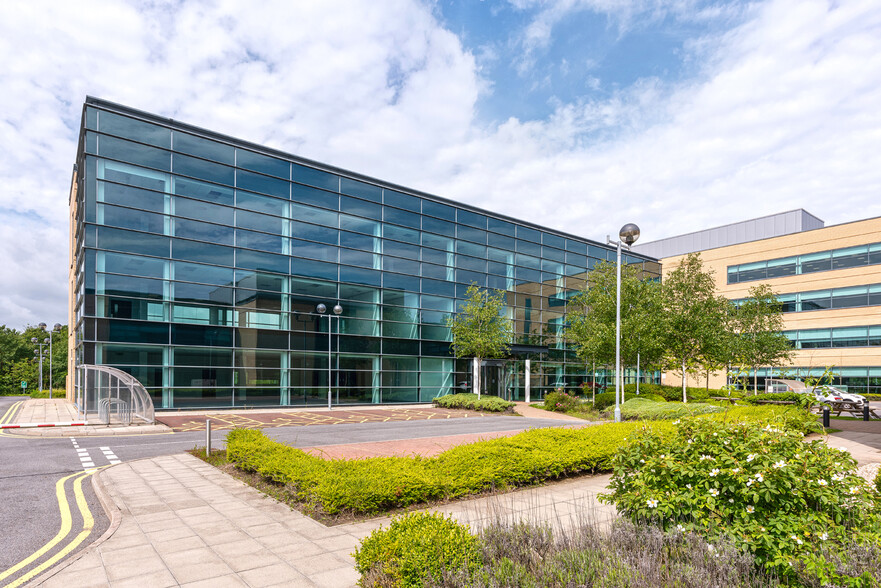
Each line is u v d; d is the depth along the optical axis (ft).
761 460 15.51
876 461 41.81
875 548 13.76
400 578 13.73
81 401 83.15
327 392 100.27
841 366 142.72
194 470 35.83
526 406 115.34
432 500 26.78
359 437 56.44
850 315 142.41
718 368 117.08
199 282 86.84
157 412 81.35
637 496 16.94
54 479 34.37
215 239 89.10
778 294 142.00
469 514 24.31
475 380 112.98
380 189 111.14
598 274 109.19
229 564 18.48
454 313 120.98
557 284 142.41
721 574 13.10
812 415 18.88
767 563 13.66
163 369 82.58
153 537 21.48
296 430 63.72
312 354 98.73
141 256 81.66
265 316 93.50
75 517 25.34
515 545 15.33
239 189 92.53
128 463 38.52
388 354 109.50
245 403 90.17
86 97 79.25
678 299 101.71
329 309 101.65
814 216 178.60
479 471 28.94
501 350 117.39
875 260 139.23
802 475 15.40
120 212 80.38
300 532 22.02
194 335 85.71
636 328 93.66
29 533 22.81
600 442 36.42
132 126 82.58
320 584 16.78
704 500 15.75
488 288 127.44
